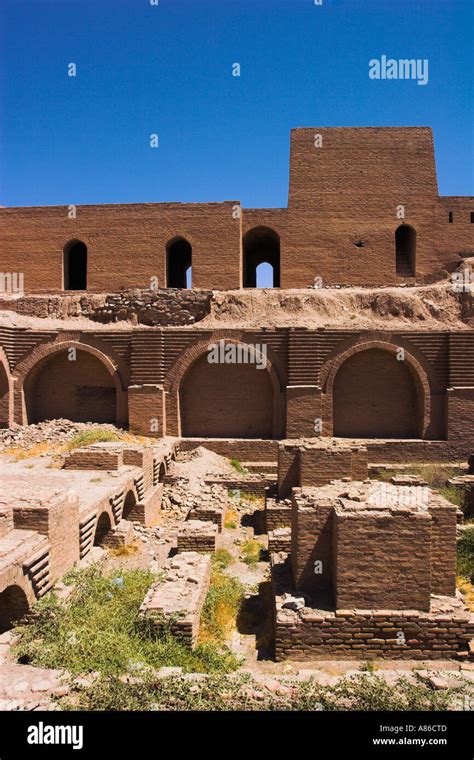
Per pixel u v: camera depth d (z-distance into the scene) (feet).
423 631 27.35
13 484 43.34
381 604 27.96
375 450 69.15
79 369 76.59
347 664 27.02
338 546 28.02
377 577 27.96
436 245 94.79
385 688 22.71
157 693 21.57
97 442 61.57
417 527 27.71
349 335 71.72
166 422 72.74
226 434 74.23
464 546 42.60
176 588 30.45
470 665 26.63
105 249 95.81
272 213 95.25
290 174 95.76
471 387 69.82
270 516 48.60
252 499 59.21
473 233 94.79
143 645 26.04
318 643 27.50
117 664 23.71
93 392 76.54
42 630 26.30
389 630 27.43
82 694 21.22
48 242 96.94
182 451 70.23
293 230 94.99
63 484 45.32
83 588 30.45
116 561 39.91
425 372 71.20
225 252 93.81
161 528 48.55
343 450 48.29
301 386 70.49
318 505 30.14
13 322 75.56
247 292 82.02
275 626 28.55
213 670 25.35
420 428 72.28
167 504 56.39
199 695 21.50
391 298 78.69
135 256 95.20
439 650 27.32
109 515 42.09
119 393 73.97
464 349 70.38
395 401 73.56
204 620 30.42
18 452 64.39
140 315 78.95
